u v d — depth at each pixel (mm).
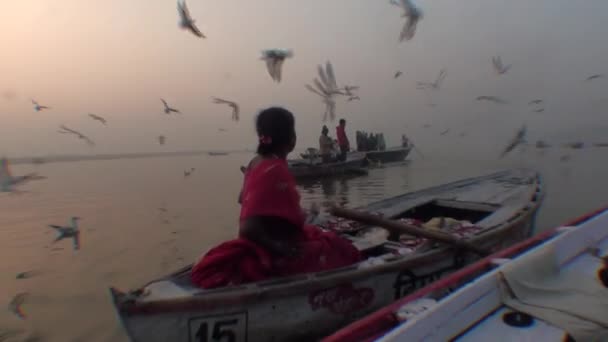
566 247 2729
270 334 2607
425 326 1754
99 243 5844
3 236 6297
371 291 3014
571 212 7117
